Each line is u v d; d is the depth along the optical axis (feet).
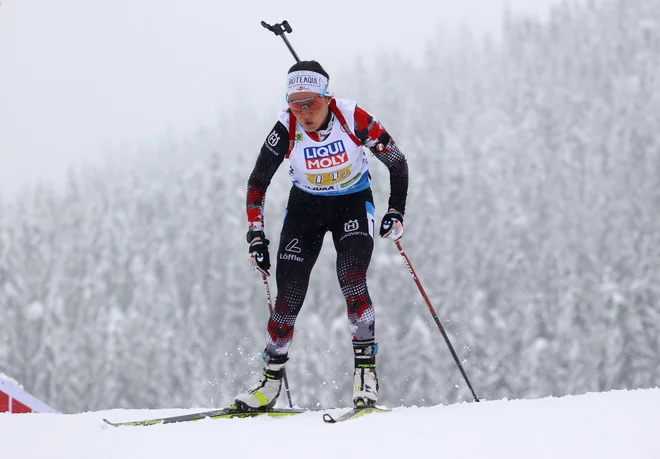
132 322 426.51
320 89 40.32
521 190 497.87
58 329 459.73
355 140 42.06
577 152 542.16
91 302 477.77
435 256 422.41
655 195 479.41
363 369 42.42
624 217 468.75
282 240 44.09
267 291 44.68
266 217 467.11
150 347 419.54
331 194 43.91
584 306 409.28
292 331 42.86
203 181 561.43
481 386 380.37
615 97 632.79
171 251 489.26
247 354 426.92
